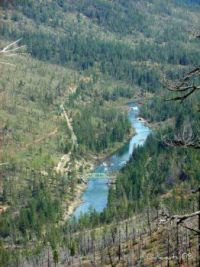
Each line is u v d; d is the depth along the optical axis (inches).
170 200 6156.5
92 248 6865.2
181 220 610.9
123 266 5792.3
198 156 7815.0
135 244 6166.3
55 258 6378.0
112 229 6978.4
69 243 7052.2
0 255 6963.6
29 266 6820.9
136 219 7298.2
